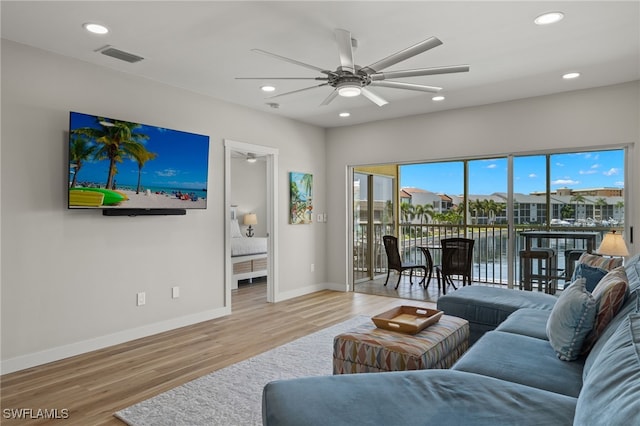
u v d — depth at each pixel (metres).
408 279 7.21
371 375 1.79
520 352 2.12
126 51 3.36
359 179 7.01
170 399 2.62
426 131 5.45
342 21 2.85
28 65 3.21
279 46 3.29
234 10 2.70
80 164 3.34
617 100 4.22
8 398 2.64
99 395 2.68
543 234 4.77
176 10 2.69
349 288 6.30
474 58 3.52
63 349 3.38
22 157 3.17
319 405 1.51
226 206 4.80
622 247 3.67
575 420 1.10
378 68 2.76
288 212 5.77
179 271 4.29
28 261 3.20
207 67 3.74
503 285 5.94
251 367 3.15
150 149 3.85
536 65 3.70
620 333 1.35
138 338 3.90
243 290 6.30
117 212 3.66
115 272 3.75
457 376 1.75
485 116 5.00
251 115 5.16
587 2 2.60
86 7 2.63
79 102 3.52
